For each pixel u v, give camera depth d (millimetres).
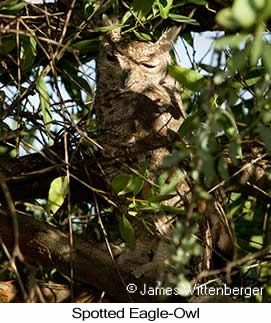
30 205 7082
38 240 6637
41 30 6598
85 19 6508
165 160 4562
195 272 6543
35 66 6969
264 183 7039
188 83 5867
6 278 7148
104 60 7891
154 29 7352
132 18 7398
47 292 6801
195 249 4469
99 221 6227
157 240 6777
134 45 7941
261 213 7406
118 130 7520
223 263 7023
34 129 6422
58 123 6320
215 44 4234
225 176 4676
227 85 5004
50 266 6758
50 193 6215
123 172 7047
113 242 7551
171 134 7246
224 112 5324
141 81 7824
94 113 7840
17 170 7242
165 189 5699
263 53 4254
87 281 6734
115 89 7785
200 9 7398
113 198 6375
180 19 6656
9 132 6301
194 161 4551
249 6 3969
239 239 7141
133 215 6113
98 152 7363
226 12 4074
